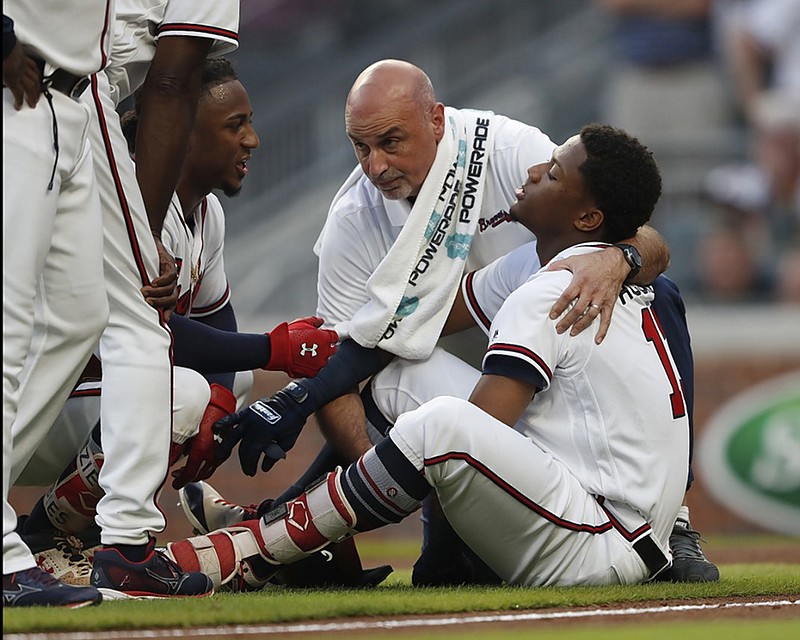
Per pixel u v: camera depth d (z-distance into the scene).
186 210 14.99
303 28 47.72
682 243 37.50
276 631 9.66
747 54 40.41
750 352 31.19
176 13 12.32
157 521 11.66
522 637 9.27
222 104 14.68
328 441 14.41
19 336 10.54
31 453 11.41
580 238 13.20
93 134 11.62
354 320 14.36
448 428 11.90
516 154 14.59
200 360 13.56
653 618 10.61
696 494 30.75
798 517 30.17
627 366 12.46
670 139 38.44
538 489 12.04
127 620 9.73
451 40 45.56
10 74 10.38
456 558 14.04
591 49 44.41
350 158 41.97
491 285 14.27
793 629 9.80
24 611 10.14
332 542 12.69
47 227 10.69
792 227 37.38
